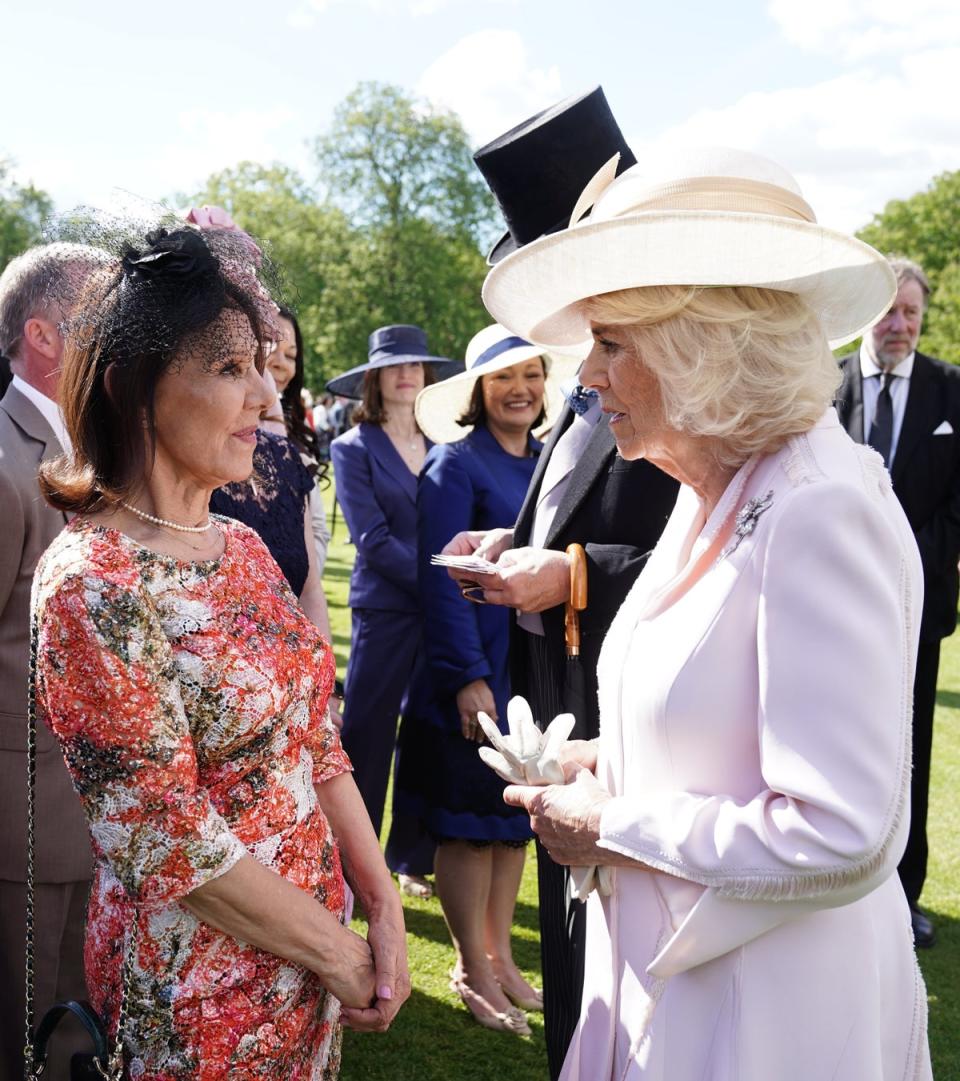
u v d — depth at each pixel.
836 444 1.45
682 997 1.46
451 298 46.72
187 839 1.43
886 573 1.32
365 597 4.21
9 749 2.30
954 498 4.16
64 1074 2.44
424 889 4.24
